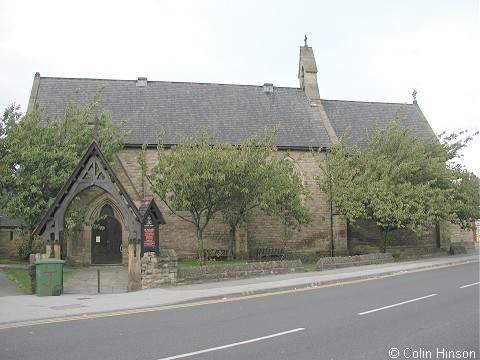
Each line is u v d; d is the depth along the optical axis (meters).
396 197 26.97
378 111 38.50
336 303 13.05
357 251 33.62
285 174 25.03
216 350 7.98
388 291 15.41
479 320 10.27
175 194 21.23
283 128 33.41
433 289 15.60
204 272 18.39
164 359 7.46
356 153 29.66
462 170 32.66
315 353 7.71
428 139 33.47
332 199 28.11
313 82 36.97
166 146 29.86
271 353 7.74
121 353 7.90
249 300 14.27
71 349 8.23
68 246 26.70
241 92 35.75
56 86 32.34
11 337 9.31
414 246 35.75
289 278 19.39
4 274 20.95
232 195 21.53
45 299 14.23
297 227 27.89
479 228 53.31
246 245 29.72
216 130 31.97
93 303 13.38
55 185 21.16
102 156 16.73
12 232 29.45
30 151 20.88
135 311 12.46
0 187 22.20
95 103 24.88
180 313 12.02
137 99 32.91
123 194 16.67
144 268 16.69
